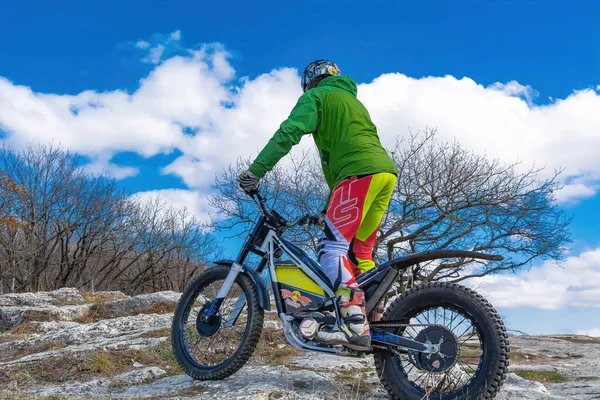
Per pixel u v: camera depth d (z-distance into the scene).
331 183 3.61
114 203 26.97
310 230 15.98
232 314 3.92
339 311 3.29
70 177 25.66
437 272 15.77
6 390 3.97
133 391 3.73
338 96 3.47
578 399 3.71
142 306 9.66
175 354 3.96
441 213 15.34
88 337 6.42
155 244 28.08
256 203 3.68
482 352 3.04
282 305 3.57
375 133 3.50
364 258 3.58
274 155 3.41
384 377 3.27
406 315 3.26
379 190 3.36
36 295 11.39
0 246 23.16
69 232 25.41
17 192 21.84
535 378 4.89
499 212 15.98
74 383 4.16
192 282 4.05
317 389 3.48
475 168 15.80
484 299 3.07
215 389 3.55
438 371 3.09
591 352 6.80
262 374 3.85
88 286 27.48
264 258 3.85
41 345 6.21
